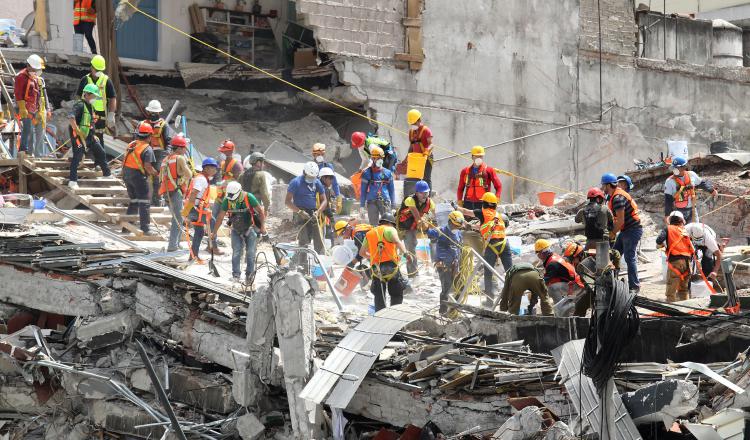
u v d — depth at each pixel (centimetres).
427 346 2309
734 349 2098
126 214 3631
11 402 2973
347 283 2927
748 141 6247
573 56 5478
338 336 2469
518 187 5291
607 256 2308
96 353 2889
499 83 5206
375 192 3441
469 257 2839
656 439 1950
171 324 2744
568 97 5466
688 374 1975
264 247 3538
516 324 2334
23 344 2950
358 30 4791
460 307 2391
